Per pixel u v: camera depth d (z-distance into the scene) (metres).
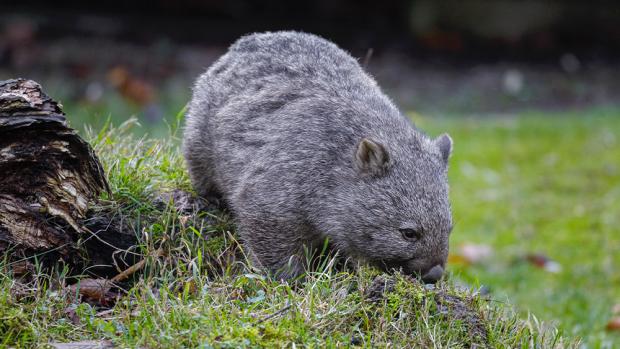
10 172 8.44
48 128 8.49
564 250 15.72
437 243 9.09
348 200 9.19
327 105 9.56
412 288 8.20
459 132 24.92
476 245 15.60
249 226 9.25
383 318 7.80
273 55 10.31
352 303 8.02
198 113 10.40
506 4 38.28
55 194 8.64
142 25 34.16
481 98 31.86
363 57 35.03
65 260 8.73
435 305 8.08
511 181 20.19
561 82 34.72
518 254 15.28
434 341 7.64
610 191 19.36
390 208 9.08
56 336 7.49
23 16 32.59
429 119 26.88
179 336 7.27
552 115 28.67
